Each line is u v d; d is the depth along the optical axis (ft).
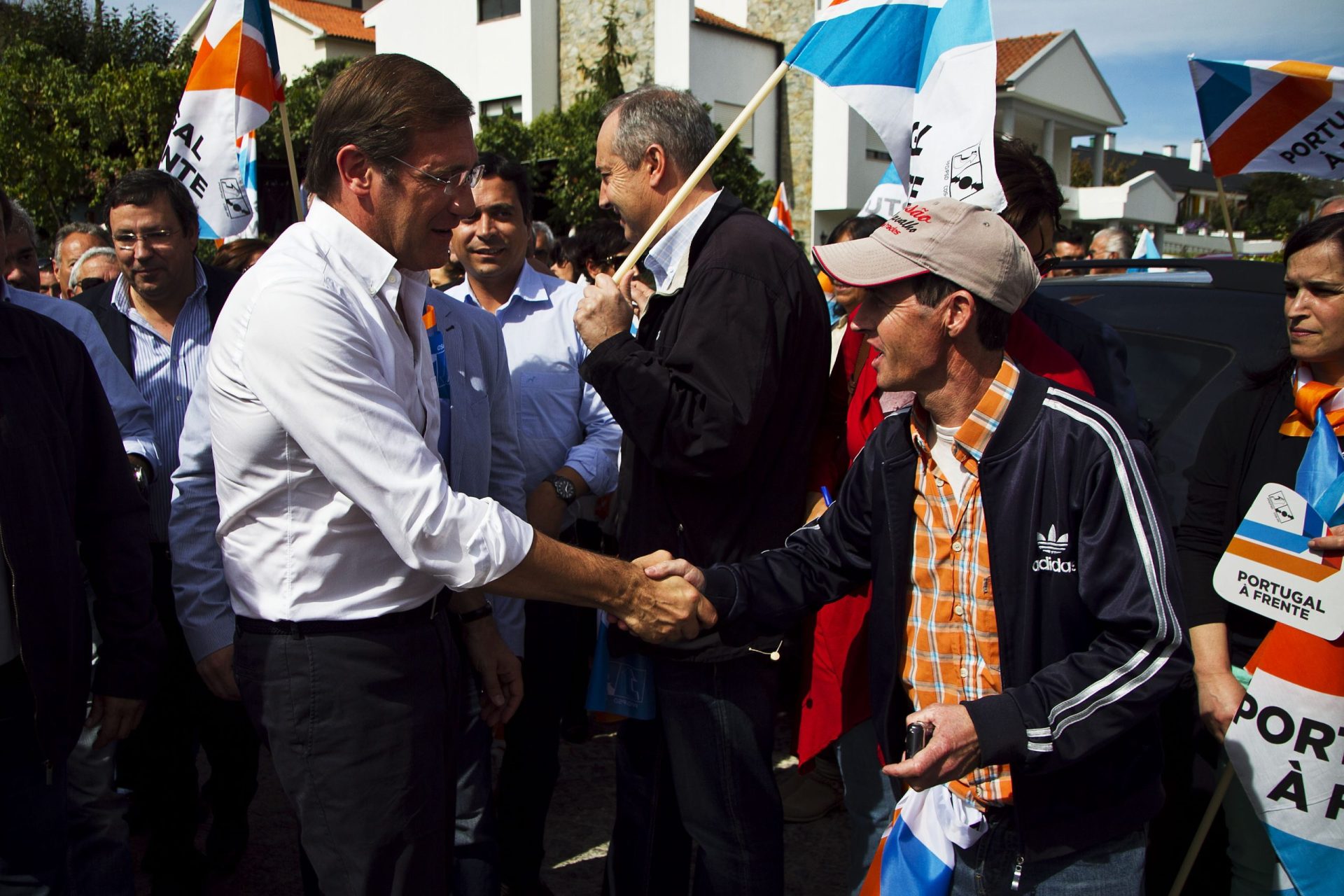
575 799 11.46
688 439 6.57
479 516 5.49
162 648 7.27
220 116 10.36
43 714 6.13
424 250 5.84
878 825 7.45
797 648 9.80
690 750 7.09
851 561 6.40
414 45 68.59
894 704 5.98
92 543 7.00
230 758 9.54
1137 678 4.96
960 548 5.62
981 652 5.56
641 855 7.77
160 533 9.37
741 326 6.58
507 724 9.17
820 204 64.34
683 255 7.28
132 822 10.67
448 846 6.27
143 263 9.37
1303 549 6.26
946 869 5.71
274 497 5.57
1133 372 9.55
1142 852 5.54
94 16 74.54
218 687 7.20
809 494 8.29
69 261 15.39
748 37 62.69
